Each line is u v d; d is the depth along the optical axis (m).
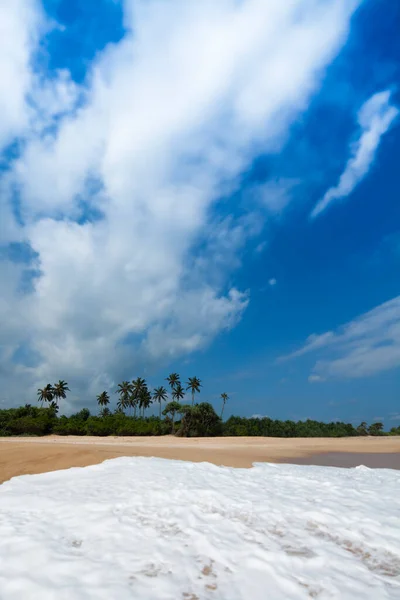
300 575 4.64
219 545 5.45
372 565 5.02
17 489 9.58
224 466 14.89
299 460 21.14
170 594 4.09
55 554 5.00
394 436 84.88
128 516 6.79
